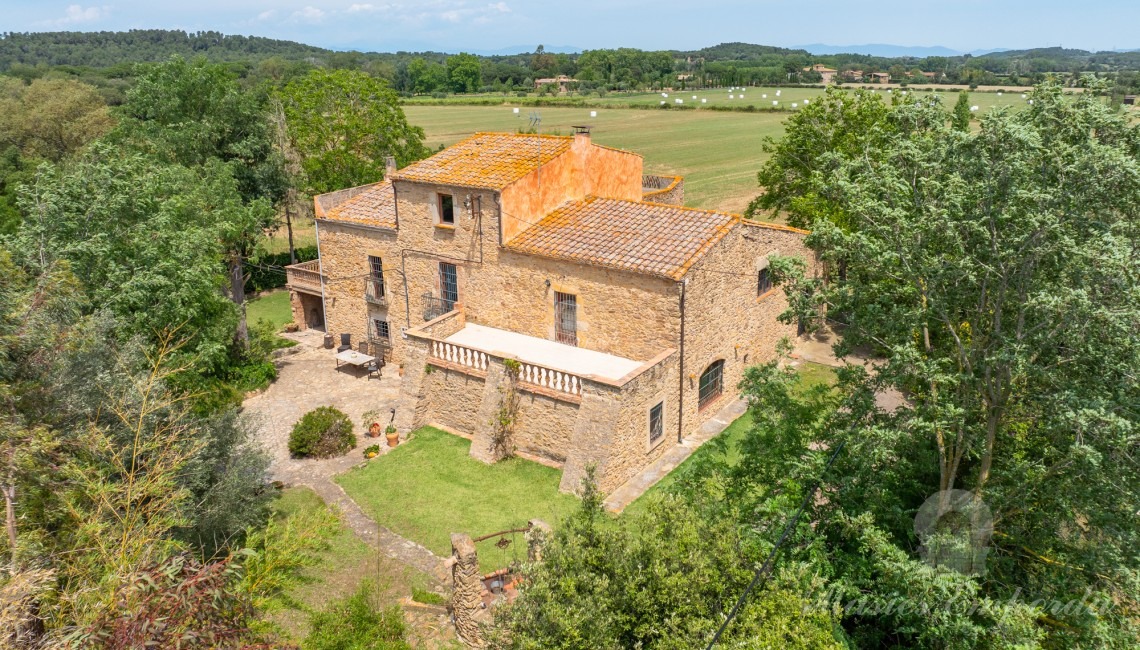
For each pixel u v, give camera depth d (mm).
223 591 9984
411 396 27938
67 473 13320
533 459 25703
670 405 25984
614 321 26422
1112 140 14930
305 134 56562
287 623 17500
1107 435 13820
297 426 26500
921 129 17859
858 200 16578
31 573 10039
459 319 30000
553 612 11680
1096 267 13695
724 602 12711
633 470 24500
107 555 12031
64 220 22797
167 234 24406
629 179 34812
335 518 14672
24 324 14539
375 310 35344
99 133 72625
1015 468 15922
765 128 119625
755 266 29969
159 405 15352
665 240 26422
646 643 12469
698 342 26688
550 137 31703
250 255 40812
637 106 145625
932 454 18281
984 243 15695
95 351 16297
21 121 73625
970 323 17484
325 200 36188
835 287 18000
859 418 17328
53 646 9344
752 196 74812
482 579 18750
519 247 27750
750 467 18844
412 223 31406
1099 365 14633
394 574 19734
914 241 16547
